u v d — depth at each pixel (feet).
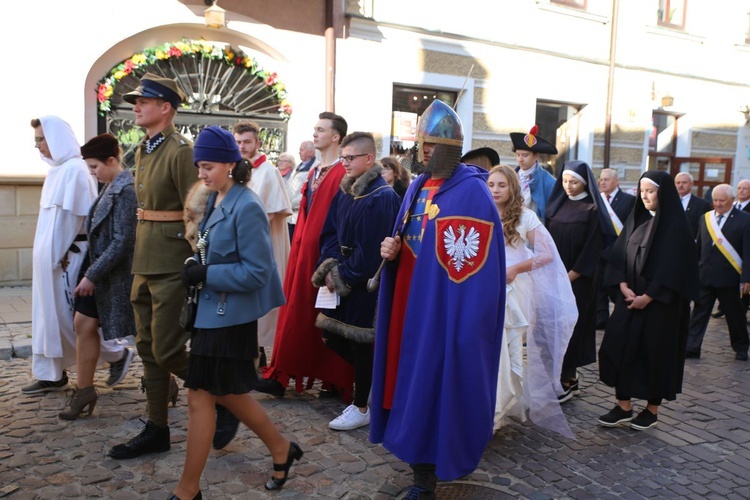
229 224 9.27
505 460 11.99
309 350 14.20
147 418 13.00
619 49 39.70
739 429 14.16
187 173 10.75
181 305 10.88
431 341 9.50
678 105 43.09
